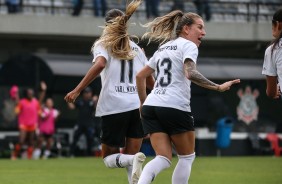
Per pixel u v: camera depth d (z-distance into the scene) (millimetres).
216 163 47500
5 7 67625
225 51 74312
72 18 64312
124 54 22016
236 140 62656
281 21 19797
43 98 57094
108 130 22422
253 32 69188
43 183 31922
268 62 20141
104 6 65562
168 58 19547
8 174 37250
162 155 19391
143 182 18969
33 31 63281
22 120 53344
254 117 63594
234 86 62969
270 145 63406
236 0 72125
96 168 42000
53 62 57719
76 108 58656
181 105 19297
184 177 19625
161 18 20281
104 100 22312
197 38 19906
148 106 19594
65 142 59500
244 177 35438
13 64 57844
